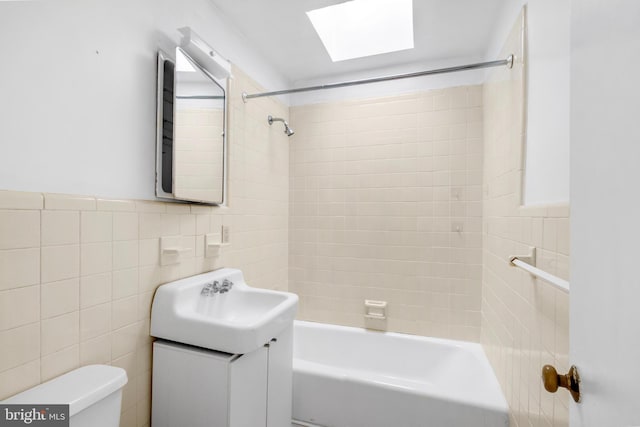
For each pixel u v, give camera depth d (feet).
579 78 1.49
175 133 4.15
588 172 1.39
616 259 1.15
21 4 2.55
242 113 6.01
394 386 4.83
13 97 2.51
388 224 7.32
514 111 4.40
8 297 2.46
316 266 7.88
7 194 2.45
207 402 3.51
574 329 1.53
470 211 6.70
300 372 5.28
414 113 7.10
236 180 5.82
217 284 4.62
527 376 3.71
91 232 3.12
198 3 4.75
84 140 3.07
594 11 1.34
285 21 5.57
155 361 3.81
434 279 6.98
